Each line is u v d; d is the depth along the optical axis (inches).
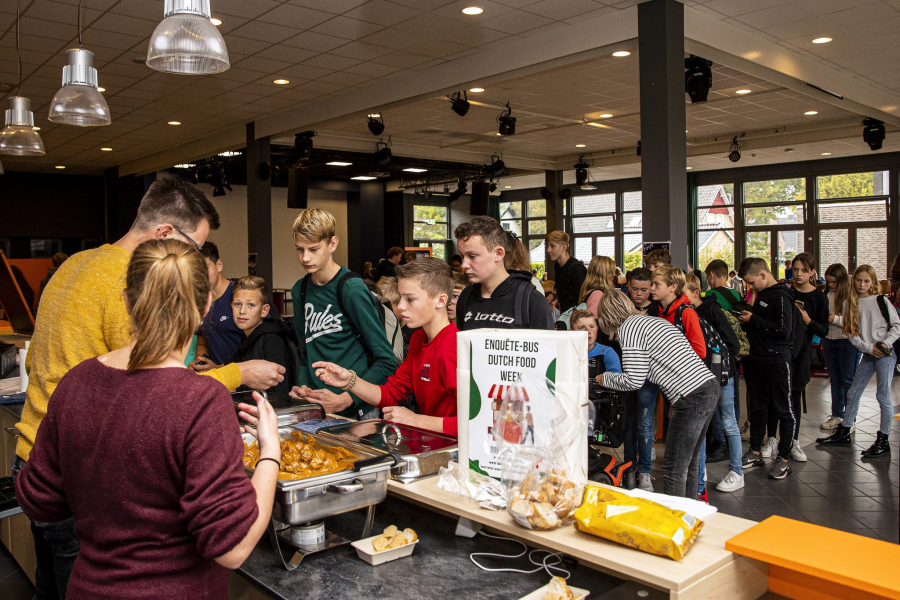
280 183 613.0
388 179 652.1
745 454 183.9
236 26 214.1
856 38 236.4
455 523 65.3
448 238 735.1
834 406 216.1
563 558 57.2
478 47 239.0
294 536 58.1
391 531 58.7
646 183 195.8
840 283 204.4
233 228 597.6
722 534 51.8
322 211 95.1
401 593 51.5
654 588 52.8
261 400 49.8
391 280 160.2
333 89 292.4
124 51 233.8
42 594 77.4
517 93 313.7
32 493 45.5
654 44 193.8
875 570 44.9
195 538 41.5
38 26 208.5
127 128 362.3
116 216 506.9
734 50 220.8
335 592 51.8
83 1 189.0
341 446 63.6
